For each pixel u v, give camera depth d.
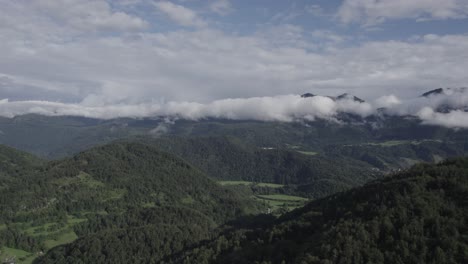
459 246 122.94
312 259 130.38
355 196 170.75
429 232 131.00
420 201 142.50
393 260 124.06
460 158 173.25
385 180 176.38
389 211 141.75
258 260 153.88
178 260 187.38
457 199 142.62
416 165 179.38
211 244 185.50
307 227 164.50
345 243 132.25
